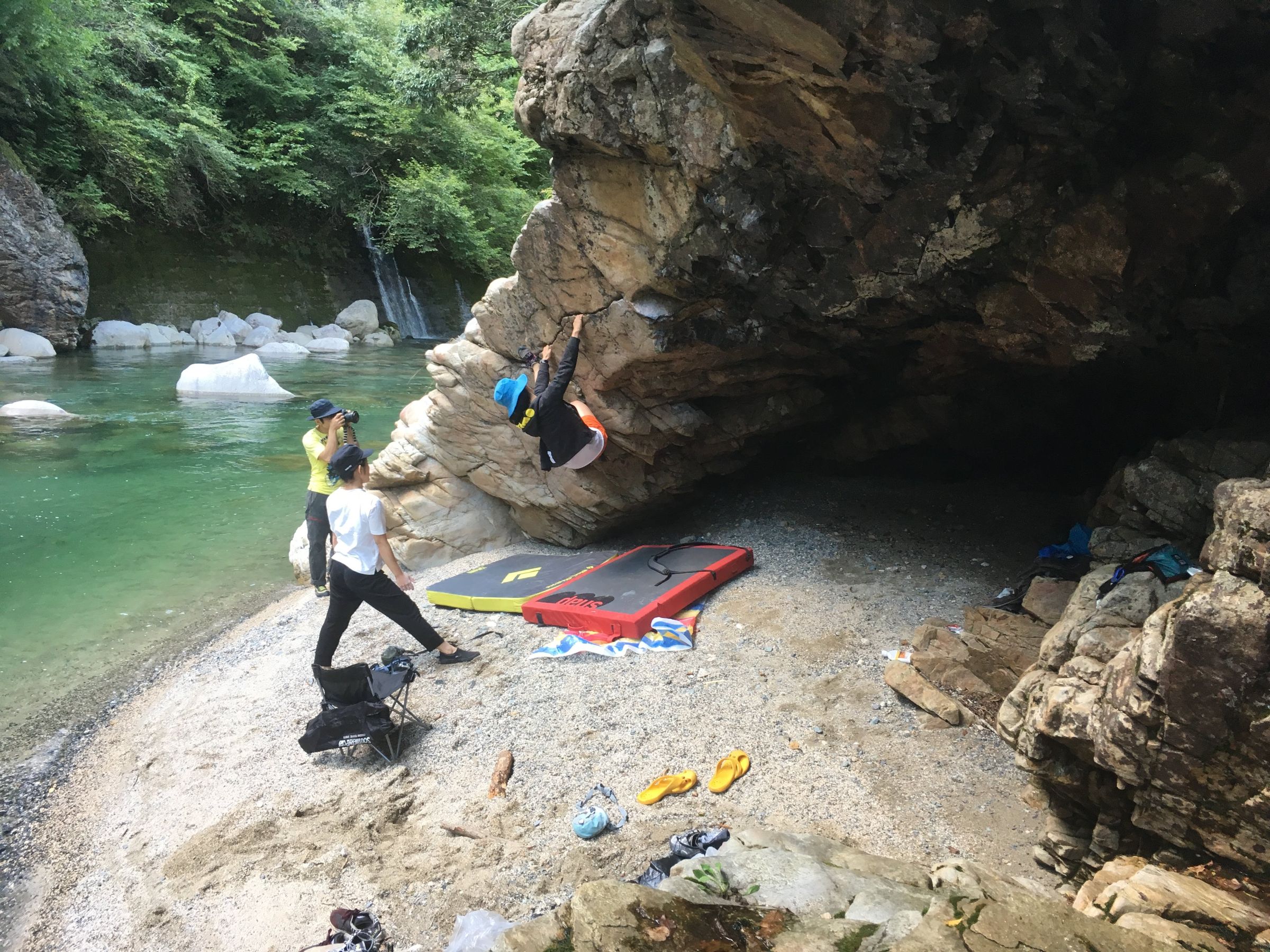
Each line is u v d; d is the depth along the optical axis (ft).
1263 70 10.36
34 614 23.21
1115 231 12.73
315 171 88.17
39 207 65.36
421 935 11.27
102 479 35.73
